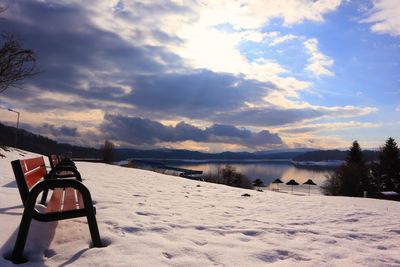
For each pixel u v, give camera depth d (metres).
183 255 3.44
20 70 13.75
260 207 7.65
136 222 4.58
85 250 3.28
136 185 9.80
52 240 3.50
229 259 3.46
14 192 5.62
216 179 71.44
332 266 3.52
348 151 60.16
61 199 4.16
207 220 5.34
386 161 56.03
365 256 3.93
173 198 7.74
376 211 7.79
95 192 7.13
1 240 3.19
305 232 5.00
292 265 3.46
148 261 3.14
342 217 6.75
